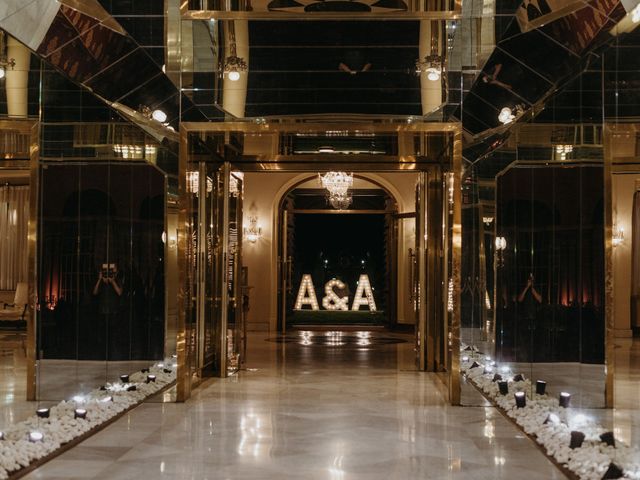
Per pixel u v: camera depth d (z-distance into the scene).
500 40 6.66
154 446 5.38
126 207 7.52
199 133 7.50
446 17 6.60
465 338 8.05
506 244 7.61
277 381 8.84
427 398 7.59
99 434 5.80
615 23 5.78
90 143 7.45
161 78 7.16
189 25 6.84
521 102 7.02
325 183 16.50
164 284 7.54
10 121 6.90
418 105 7.13
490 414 6.69
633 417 6.36
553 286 7.41
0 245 7.42
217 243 9.16
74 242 7.48
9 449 4.91
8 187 7.32
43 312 7.38
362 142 7.98
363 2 6.48
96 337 7.49
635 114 6.67
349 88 7.16
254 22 6.84
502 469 4.76
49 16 5.79
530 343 7.49
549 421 5.98
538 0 6.07
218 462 4.92
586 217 6.95
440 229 9.75
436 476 4.59
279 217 17.70
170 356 7.46
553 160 7.17
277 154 8.98
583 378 6.96
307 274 20.98
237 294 9.98
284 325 17.33
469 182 7.56
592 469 4.60
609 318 6.82
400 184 17.23
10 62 6.30
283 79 7.18
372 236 21.36
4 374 7.28
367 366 10.45
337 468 4.77
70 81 6.75
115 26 6.59
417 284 10.28
